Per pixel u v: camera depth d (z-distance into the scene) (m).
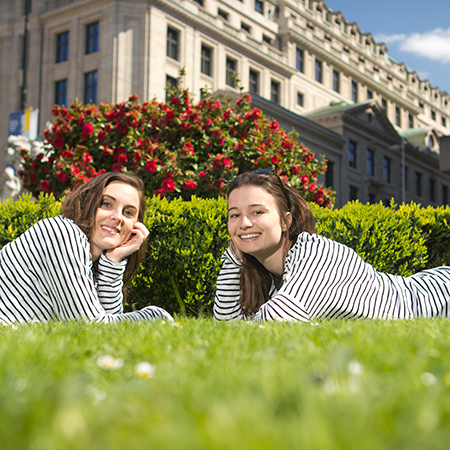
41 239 3.42
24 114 19.50
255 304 3.67
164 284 4.80
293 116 32.78
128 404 0.92
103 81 31.55
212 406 0.88
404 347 1.69
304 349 1.68
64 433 0.74
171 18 32.41
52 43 34.28
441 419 0.88
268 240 3.49
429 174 48.59
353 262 3.44
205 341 1.99
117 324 2.80
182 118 8.34
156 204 4.98
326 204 9.23
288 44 42.66
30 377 1.25
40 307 3.43
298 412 0.87
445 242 5.36
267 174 3.67
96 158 8.39
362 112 39.72
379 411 0.92
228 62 36.66
